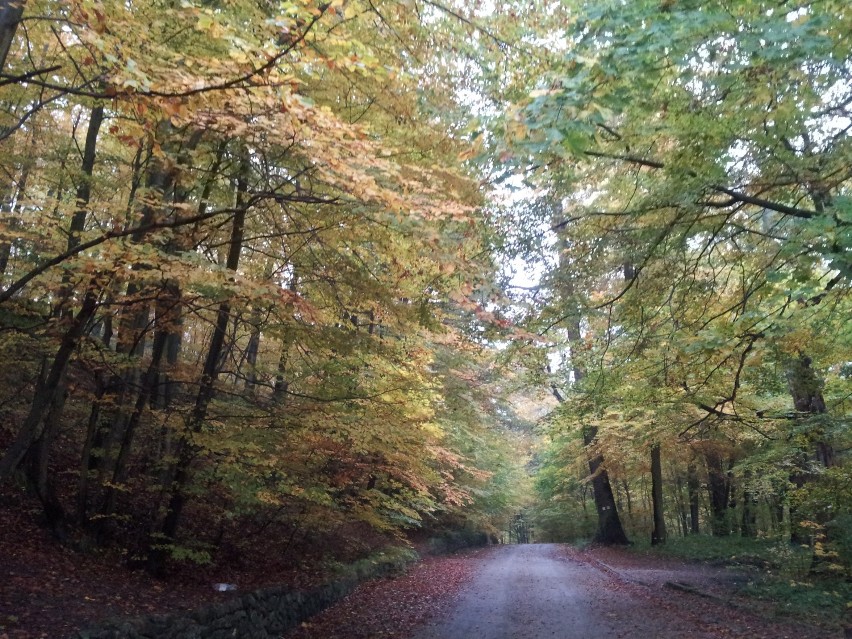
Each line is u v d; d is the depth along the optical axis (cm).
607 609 1157
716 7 626
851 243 625
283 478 1048
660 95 758
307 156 625
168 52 570
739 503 2342
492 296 733
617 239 1008
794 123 768
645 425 1394
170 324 910
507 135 580
